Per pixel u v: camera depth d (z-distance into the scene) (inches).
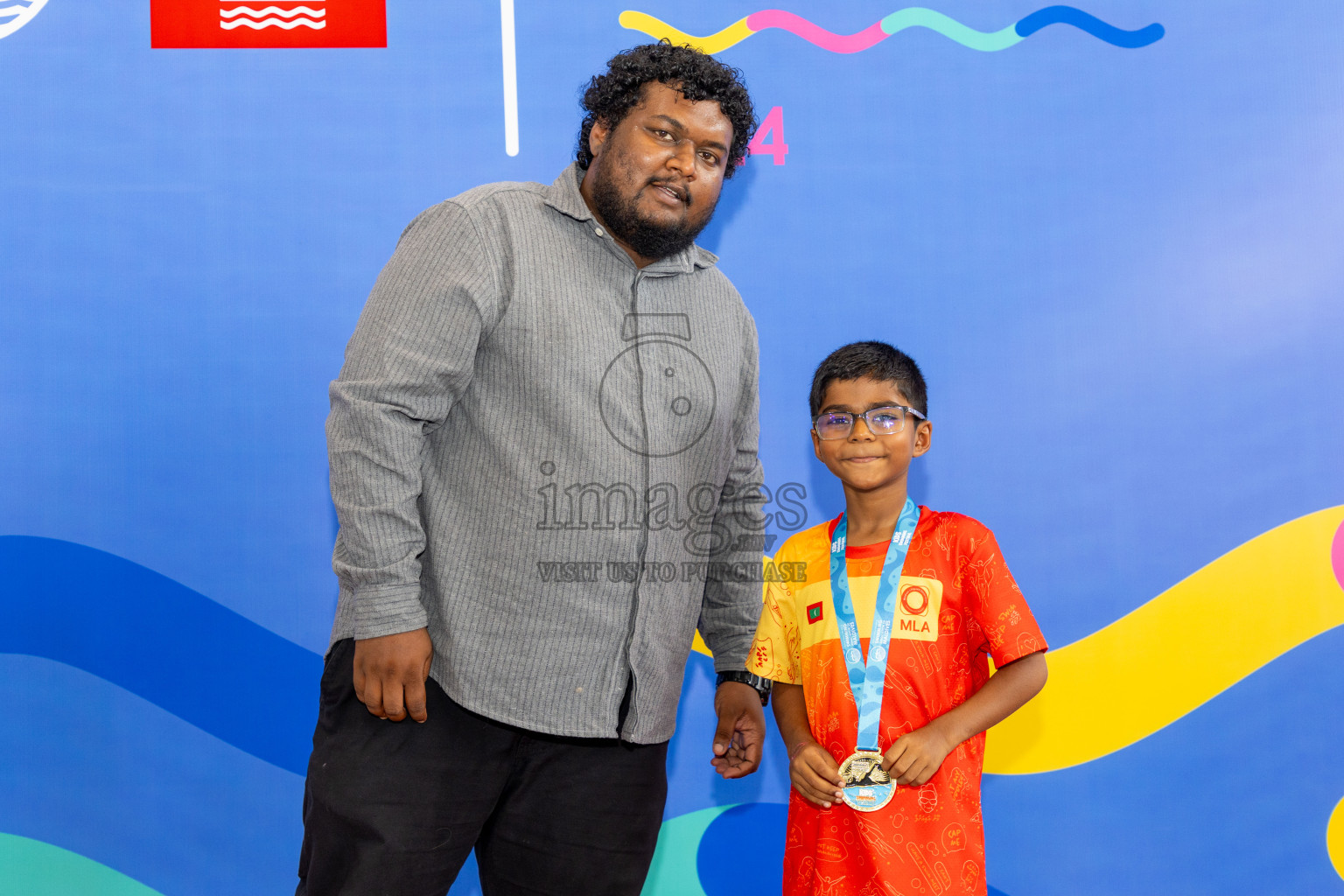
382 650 45.6
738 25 79.0
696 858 77.2
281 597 76.0
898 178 79.4
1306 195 79.1
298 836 75.2
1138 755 77.5
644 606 50.3
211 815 74.9
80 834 73.9
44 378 75.0
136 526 75.2
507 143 77.9
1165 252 79.1
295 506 76.5
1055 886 76.8
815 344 79.0
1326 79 79.4
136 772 74.5
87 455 75.2
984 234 79.4
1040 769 77.4
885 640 57.5
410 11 77.7
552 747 50.3
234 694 75.4
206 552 75.7
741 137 55.3
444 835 48.2
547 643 48.1
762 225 79.0
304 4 77.2
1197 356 79.0
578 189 51.7
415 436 46.7
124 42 75.9
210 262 76.4
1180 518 78.4
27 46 75.3
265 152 76.8
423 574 49.5
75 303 75.4
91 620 74.7
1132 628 77.9
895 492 60.2
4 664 74.0
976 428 78.6
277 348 76.7
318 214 77.1
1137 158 79.4
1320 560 78.0
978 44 79.8
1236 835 77.2
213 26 76.6
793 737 58.5
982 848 56.4
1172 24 79.7
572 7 78.3
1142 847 77.1
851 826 55.6
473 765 48.8
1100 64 79.6
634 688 50.5
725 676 61.3
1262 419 78.7
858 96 79.4
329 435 47.3
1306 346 79.0
